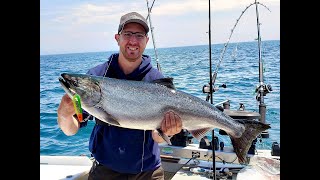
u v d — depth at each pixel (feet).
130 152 4.06
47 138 10.50
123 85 3.81
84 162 5.68
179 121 3.82
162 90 3.91
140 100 3.81
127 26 4.05
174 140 5.61
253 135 4.16
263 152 5.47
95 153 4.22
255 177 4.48
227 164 5.30
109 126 4.10
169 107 3.89
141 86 3.86
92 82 3.71
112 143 4.07
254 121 4.15
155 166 4.20
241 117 4.89
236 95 12.61
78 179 4.97
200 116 4.01
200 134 4.11
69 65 45.78
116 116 3.79
